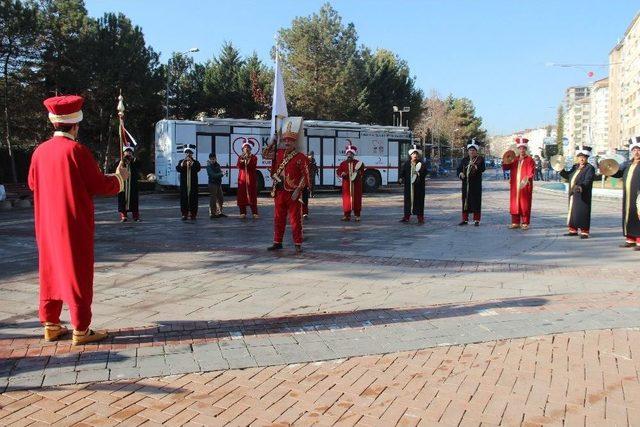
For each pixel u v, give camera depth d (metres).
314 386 4.45
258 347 5.27
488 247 11.12
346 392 4.34
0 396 4.23
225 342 5.40
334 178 28.77
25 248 11.02
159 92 39.81
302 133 10.45
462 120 95.25
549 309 6.46
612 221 15.91
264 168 27.39
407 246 11.21
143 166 40.41
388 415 3.96
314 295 7.22
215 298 7.07
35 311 6.48
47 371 4.66
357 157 29.45
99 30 34.75
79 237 5.09
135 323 6.02
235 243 11.63
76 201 5.04
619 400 4.14
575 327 5.77
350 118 49.44
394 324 5.96
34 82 30.45
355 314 6.34
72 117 5.21
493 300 6.91
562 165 12.77
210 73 46.66
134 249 10.80
